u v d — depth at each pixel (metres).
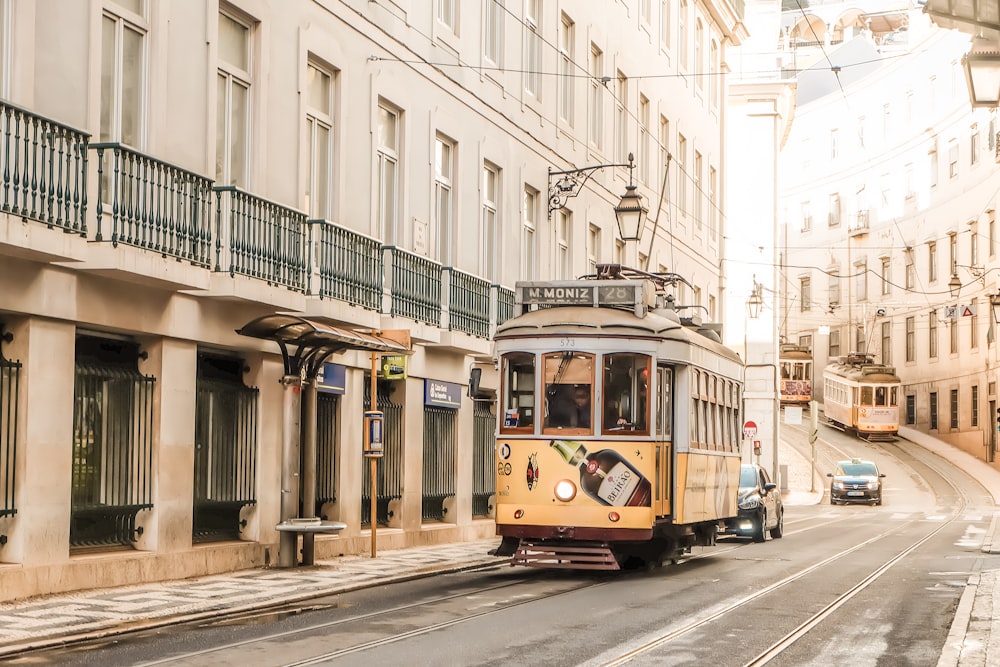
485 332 30.25
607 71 40.97
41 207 15.42
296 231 21.56
